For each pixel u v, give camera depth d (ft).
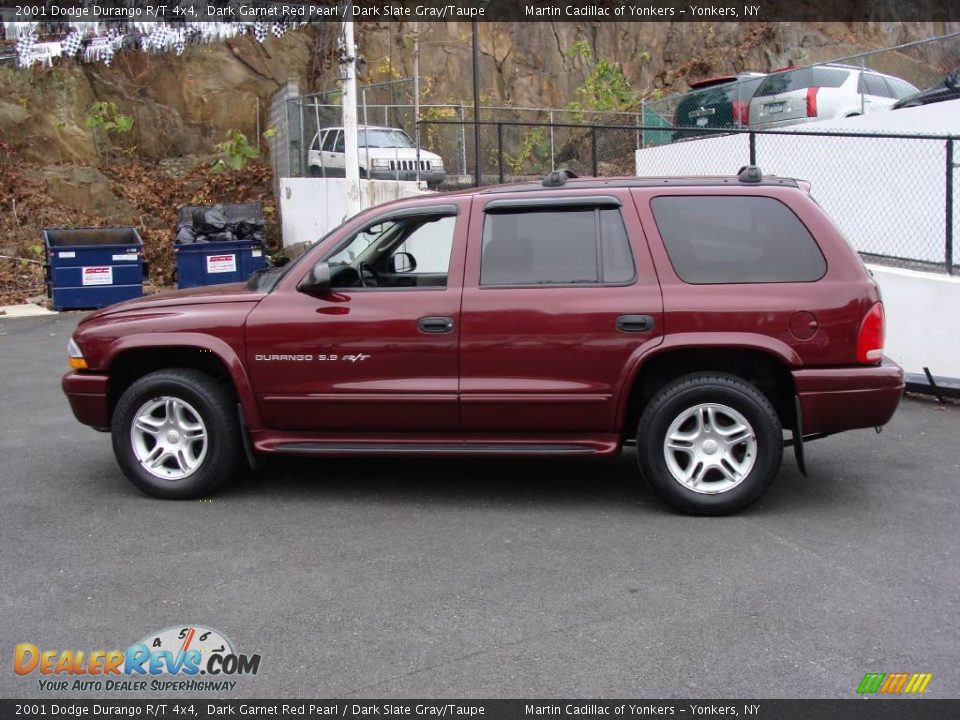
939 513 18.62
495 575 15.65
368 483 20.95
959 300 29.01
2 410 28.25
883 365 18.24
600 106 78.13
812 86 48.62
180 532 17.79
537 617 14.07
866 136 33.09
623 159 61.36
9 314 49.83
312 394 18.98
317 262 19.38
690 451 18.34
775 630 13.58
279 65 80.48
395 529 17.93
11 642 13.43
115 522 18.37
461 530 17.84
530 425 18.74
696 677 12.30
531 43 90.43
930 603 14.44
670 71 95.50
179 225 55.11
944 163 37.35
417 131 50.11
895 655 12.83
